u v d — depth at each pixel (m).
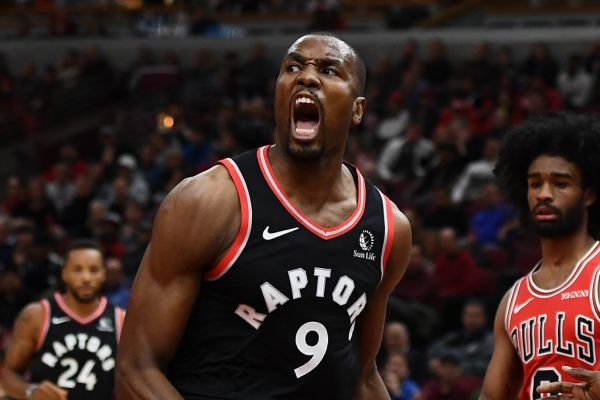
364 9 21.66
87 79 19.83
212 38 20.73
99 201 15.57
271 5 22.02
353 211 3.84
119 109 19.23
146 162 16.00
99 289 7.27
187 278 3.68
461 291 10.98
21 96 20.17
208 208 3.65
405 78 16.61
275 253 3.68
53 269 12.62
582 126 4.66
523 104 15.17
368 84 17.17
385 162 14.74
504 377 4.74
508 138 5.04
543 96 15.07
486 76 16.56
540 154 4.73
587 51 18.64
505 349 4.75
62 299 7.29
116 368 3.74
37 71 21.52
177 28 22.44
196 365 3.75
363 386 4.23
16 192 16.27
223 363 3.70
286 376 3.71
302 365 3.71
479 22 20.44
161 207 3.72
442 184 13.70
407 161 14.57
